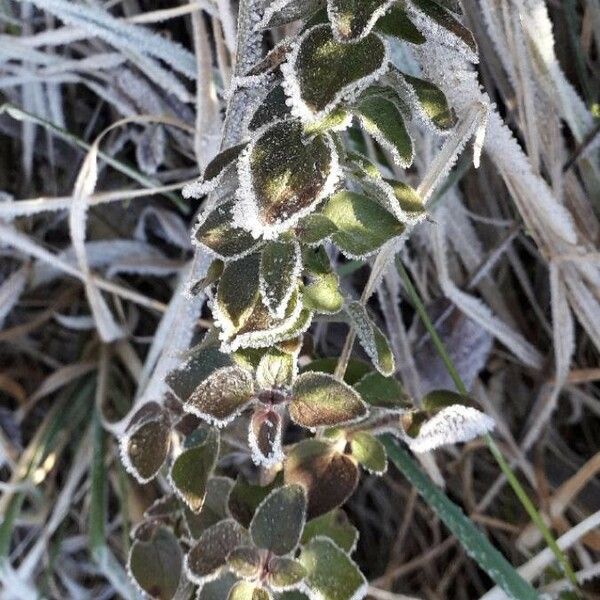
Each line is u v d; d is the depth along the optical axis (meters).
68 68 0.29
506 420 0.30
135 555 0.24
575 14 0.27
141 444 0.22
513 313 0.30
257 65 0.19
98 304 0.31
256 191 0.18
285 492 0.21
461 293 0.28
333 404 0.20
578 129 0.26
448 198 0.28
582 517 0.28
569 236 0.26
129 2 0.29
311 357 0.26
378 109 0.19
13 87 0.31
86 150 0.32
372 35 0.18
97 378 0.34
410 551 0.32
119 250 0.32
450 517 0.25
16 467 0.32
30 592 0.32
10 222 0.31
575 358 0.30
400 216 0.20
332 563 0.21
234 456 0.29
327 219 0.20
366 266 0.29
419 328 0.29
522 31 0.24
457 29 0.19
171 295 0.34
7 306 0.32
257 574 0.21
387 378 0.23
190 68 0.27
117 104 0.30
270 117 0.19
